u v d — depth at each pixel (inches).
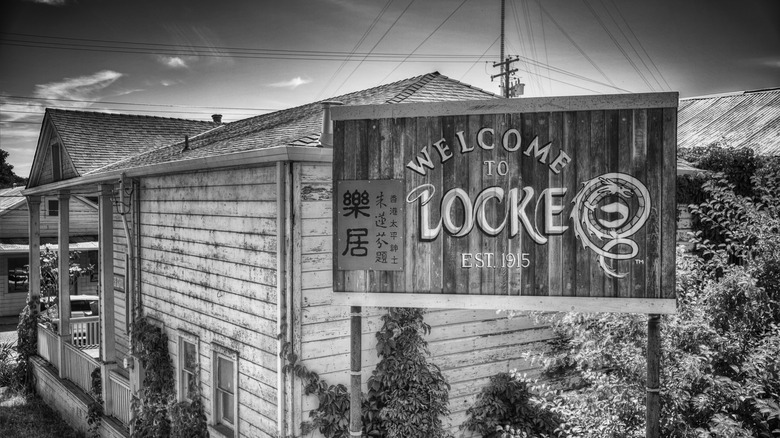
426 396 338.0
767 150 762.2
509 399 371.2
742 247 268.7
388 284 232.7
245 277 349.1
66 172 713.0
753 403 223.5
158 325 447.2
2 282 1041.5
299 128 398.9
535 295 221.9
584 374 257.0
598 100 217.5
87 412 499.8
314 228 319.3
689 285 257.1
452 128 228.4
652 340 218.1
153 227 453.4
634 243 215.6
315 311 319.3
